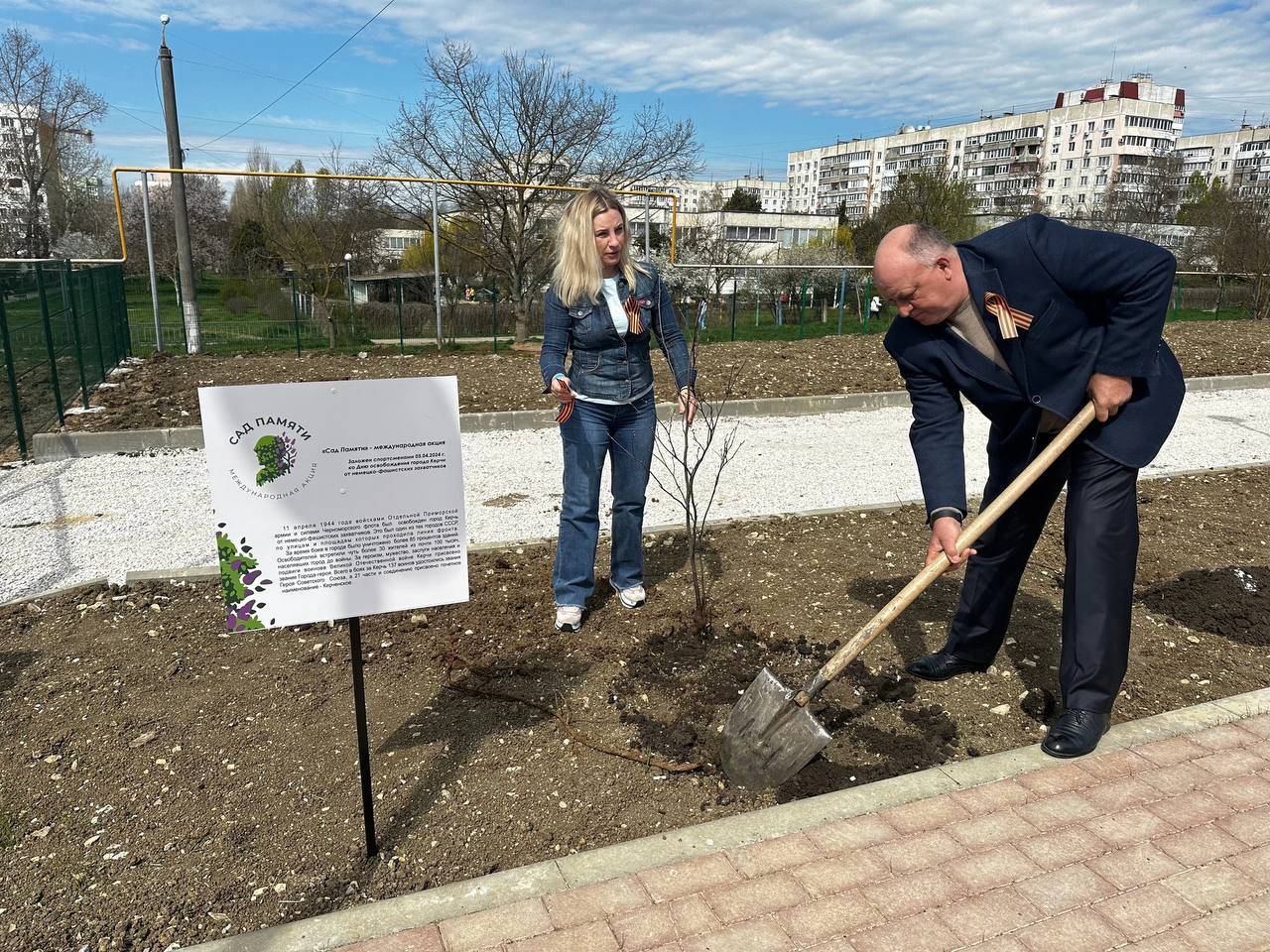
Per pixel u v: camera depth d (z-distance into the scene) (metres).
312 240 27.42
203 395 2.10
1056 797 2.66
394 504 2.32
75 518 6.00
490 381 10.77
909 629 3.91
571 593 3.92
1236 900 2.24
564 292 3.70
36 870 2.46
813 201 119.50
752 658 3.64
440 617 4.05
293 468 2.20
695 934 2.14
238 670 3.56
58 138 41.19
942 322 2.90
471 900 2.26
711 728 3.15
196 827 2.63
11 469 7.39
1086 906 2.22
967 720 3.21
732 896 2.26
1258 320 18.67
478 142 22.61
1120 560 2.86
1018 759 2.86
